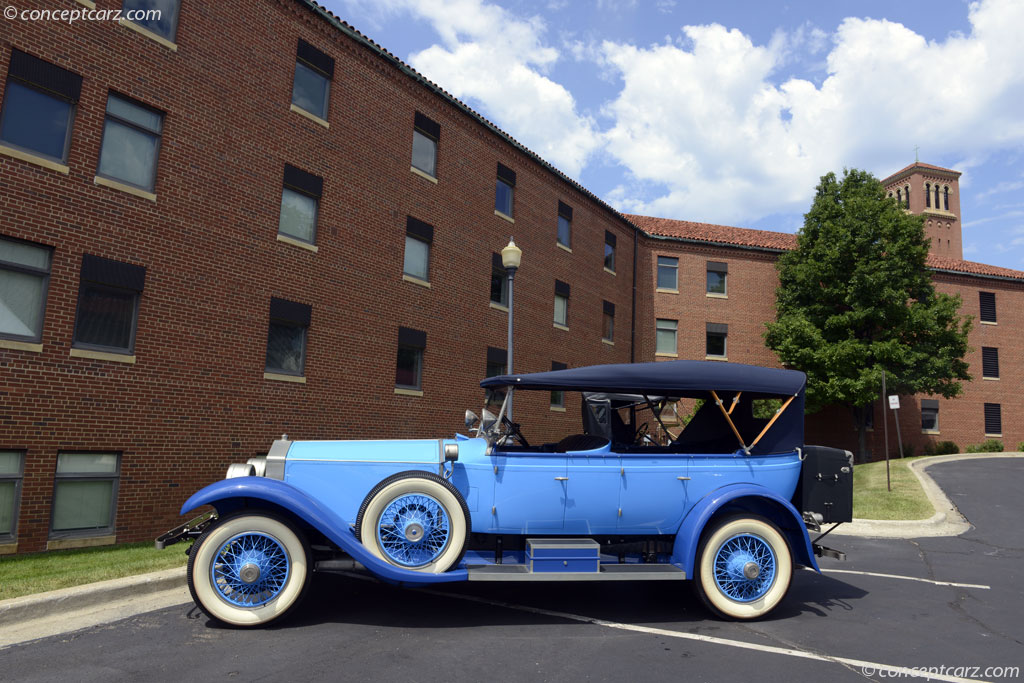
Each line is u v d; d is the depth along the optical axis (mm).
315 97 13797
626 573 5648
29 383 9055
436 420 16297
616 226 25516
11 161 9023
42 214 9297
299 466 5887
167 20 11109
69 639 4867
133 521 10078
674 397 6910
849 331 24781
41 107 9461
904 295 24047
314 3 13469
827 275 25234
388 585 6770
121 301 10234
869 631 5508
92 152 9898
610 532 5996
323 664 4410
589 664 4543
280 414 12477
